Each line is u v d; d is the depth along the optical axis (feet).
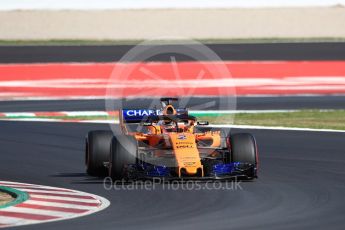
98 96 374.63
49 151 213.66
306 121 281.54
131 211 128.16
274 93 384.06
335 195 143.64
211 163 161.79
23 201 136.46
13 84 397.19
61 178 169.48
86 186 156.66
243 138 161.68
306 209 129.29
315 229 112.98
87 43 651.66
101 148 169.37
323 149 213.25
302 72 418.31
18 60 505.25
